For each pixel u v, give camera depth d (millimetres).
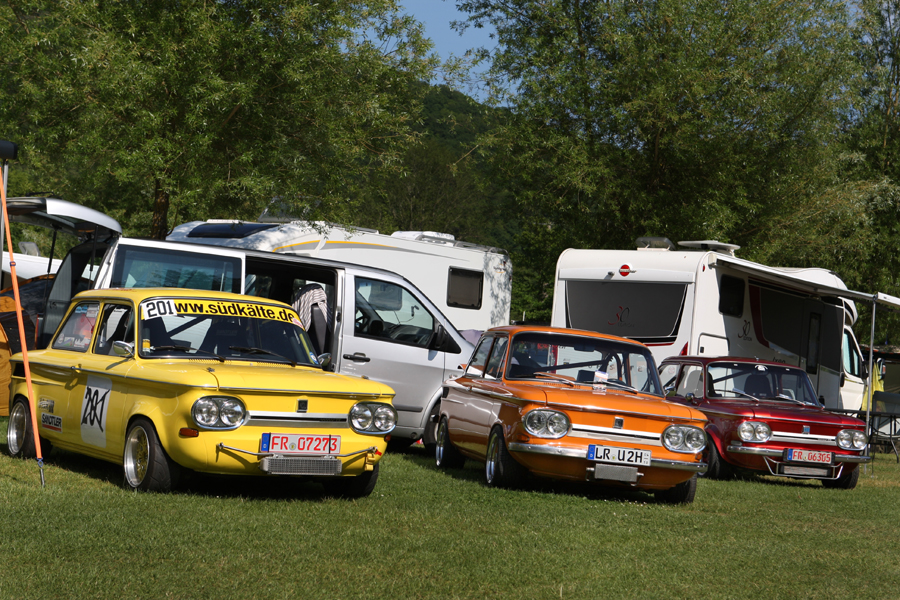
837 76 24484
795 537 7703
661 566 6164
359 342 11789
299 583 5082
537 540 6672
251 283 12789
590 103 24375
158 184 17531
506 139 24500
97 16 16703
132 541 5684
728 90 23422
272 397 7344
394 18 18609
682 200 24594
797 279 15766
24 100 17453
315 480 7957
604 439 8945
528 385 9656
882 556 7062
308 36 17094
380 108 18094
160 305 8227
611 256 16156
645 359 10336
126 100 16156
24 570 4938
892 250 30250
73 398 8391
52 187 25875
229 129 17797
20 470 8258
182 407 7113
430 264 18938
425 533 6656
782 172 24750
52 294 11352
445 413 11141
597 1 25016
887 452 19922
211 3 17188
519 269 27891
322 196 17766
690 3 23734
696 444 9102
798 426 11930
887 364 23391
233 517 6629
